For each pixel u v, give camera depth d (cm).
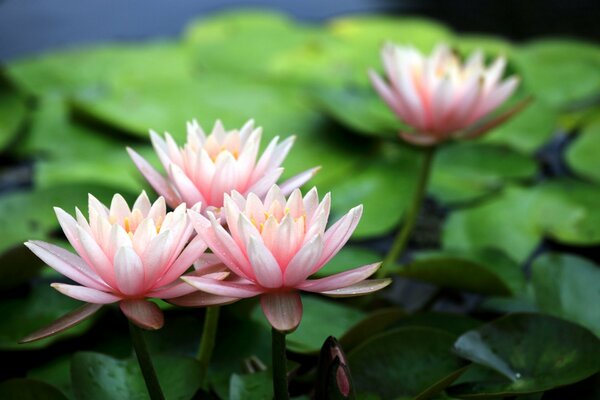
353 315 135
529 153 181
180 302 110
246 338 131
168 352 129
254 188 117
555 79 214
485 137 183
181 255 110
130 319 109
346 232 111
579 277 136
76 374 120
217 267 111
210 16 268
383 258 149
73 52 218
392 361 123
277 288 110
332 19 271
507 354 122
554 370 120
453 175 168
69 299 136
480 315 137
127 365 122
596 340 121
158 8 274
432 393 118
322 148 174
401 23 249
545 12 276
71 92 200
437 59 144
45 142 176
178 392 119
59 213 111
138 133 175
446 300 143
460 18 274
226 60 225
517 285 138
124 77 205
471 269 133
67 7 269
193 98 191
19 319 133
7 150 174
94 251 108
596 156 173
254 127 181
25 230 145
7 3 270
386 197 161
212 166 116
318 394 114
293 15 273
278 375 112
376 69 221
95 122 182
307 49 227
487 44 234
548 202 157
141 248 109
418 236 155
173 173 116
